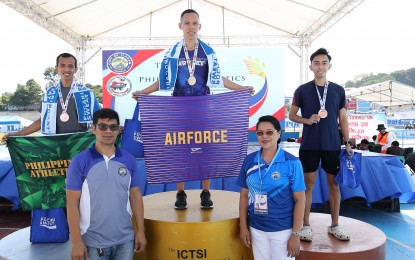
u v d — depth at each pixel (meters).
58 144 2.96
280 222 2.34
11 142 2.94
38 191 2.98
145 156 2.88
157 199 3.42
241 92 3.00
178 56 2.94
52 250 2.97
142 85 8.66
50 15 8.19
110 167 2.20
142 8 9.52
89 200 2.16
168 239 2.62
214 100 2.95
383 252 2.91
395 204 5.80
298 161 2.34
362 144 8.22
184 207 3.02
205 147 2.96
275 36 10.30
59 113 3.11
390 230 4.74
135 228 2.80
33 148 2.95
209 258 2.61
